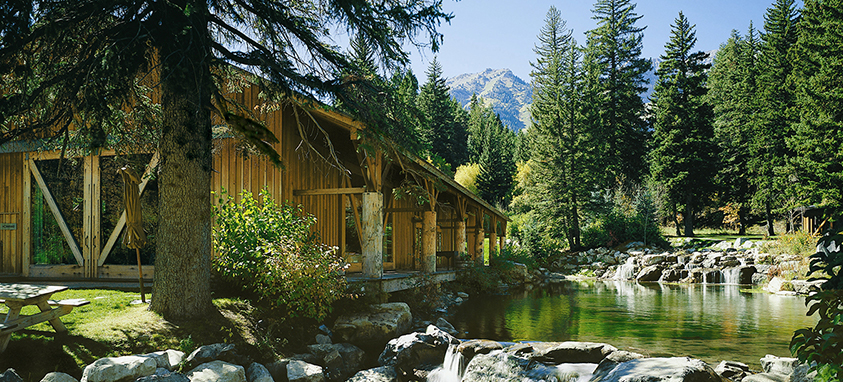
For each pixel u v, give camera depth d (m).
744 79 45.72
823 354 2.71
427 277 14.44
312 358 8.06
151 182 12.25
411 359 8.27
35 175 13.04
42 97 7.70
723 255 26.84
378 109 8.55
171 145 8.15
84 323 7.49
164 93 7.78
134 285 11.45
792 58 35.56
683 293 19.31
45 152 12.73
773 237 31.62
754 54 50.88
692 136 41.91
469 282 19.03
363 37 8.48
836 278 2.65
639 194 39.38
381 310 10.42
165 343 7.29
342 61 8.62
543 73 43.16
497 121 91.69
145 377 5.98
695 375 5.83
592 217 39.66
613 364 6.97
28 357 6.26
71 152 10.98
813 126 29.55
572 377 7.09
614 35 51.47
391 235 17.20
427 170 12.17
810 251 22.36
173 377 6.12
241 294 9.76
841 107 28.97
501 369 7.54
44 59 7.40
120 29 7.23
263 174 12.05
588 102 41.00
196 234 8.24
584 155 38.66
